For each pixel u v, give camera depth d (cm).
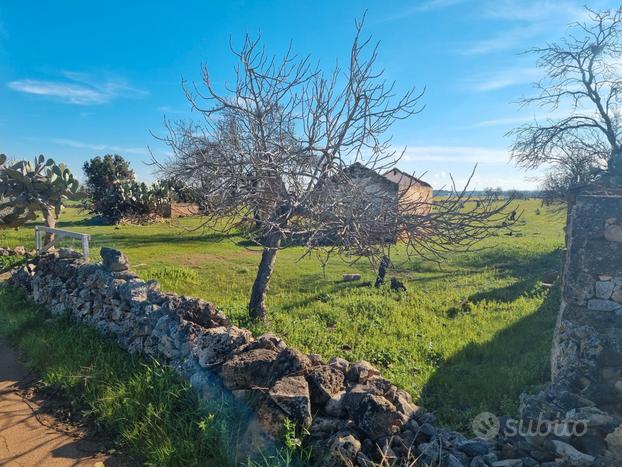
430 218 662
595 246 491
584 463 306
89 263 731
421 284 1281
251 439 341
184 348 469
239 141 775
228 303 963
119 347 559
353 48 714
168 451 351
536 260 1653
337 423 346
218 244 1905
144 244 1831
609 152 1859
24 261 941
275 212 752
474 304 1034
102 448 384
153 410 400
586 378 413
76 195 1169
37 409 446
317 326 809
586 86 1852
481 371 606
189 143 817
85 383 463
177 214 3083
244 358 405
